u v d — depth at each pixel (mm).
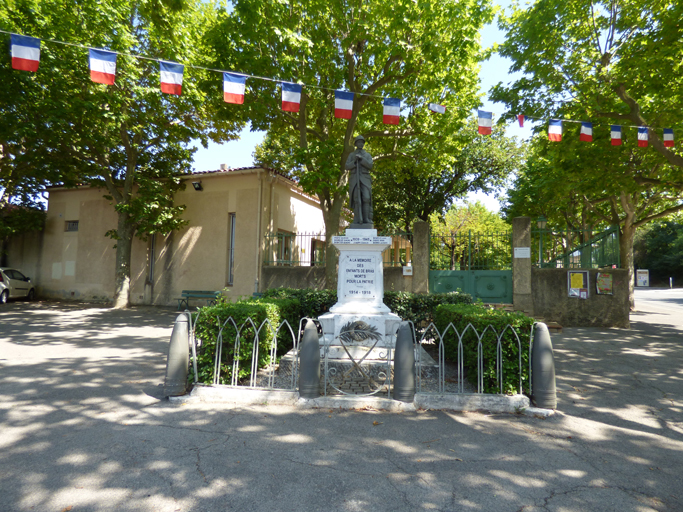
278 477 3225
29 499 2873
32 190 19766
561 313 12828
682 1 8586
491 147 22391
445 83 12164
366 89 13109
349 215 21531
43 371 6434
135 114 15430
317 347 5004
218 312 5340
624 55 10414
